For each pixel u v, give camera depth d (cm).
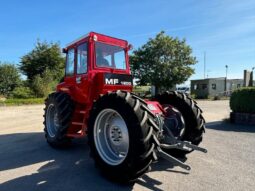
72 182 350
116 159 359
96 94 477
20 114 1333
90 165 421
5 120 1062
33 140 622
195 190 319
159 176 365
